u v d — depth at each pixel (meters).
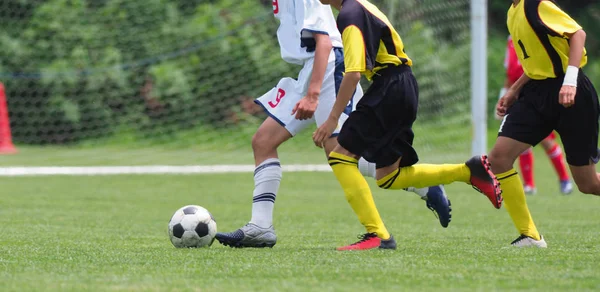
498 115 18.19
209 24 61.56
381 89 15.69
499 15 80.81
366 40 15.27
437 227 22.50
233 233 17.20
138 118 60.75
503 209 27.89
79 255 15.45
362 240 16.36
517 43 16.64
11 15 60.88
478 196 33.19
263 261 14.34
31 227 21.86
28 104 60.66
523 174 34.31
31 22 60.81
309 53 17.36
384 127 15.73
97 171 44.12
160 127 60.53
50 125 60.69
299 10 16.89
